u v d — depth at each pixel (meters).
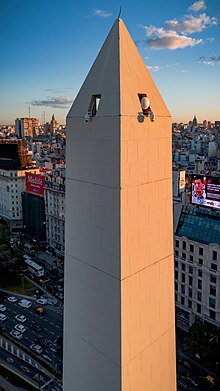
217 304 63.41
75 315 17.86
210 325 61.03
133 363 15.91
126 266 14.91
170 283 18.02
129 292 15.25
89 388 17.47
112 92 14.21
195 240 66.19
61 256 109.69
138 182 14.94
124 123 13.84
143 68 15.63
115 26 14.97
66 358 19.09
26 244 116.75
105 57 14.98
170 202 17.23
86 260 16.53
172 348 18.80
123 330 15.14
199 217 69.69
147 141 15.12
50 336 68.19
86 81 15.69
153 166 15.70
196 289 66.88
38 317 75.44
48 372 56.56
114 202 14.48
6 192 138.50
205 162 171.12
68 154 16.70
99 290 15.98
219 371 55.88
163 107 16.22
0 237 109.56
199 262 65.44
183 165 175.00
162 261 17.16
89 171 15.54
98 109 14.73
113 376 15.76
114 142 14.05
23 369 57.31
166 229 17.17
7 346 64.31
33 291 87.56
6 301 82.38
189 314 69.25
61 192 106.81
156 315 17.16
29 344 65.19
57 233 112.19
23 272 97.69
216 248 61.88
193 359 59.94
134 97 14.55
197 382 54.25
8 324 72.44
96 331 16.48
